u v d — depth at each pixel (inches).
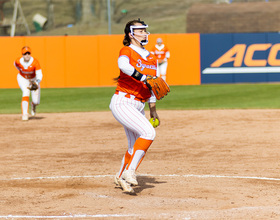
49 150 1088.2
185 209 621.9
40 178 815.1
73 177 819.4
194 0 5969.5
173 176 815.1
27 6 6033.5
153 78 667.4
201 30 4291.3
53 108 1941.4
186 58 2778.1
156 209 623.5
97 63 2773.1
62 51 2760.8
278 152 1027.3
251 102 2043.6
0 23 5196.9
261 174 826.2
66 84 2770.7
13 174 850.8
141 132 679.7
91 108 1925.4
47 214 606.9
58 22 5920.3
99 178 808.9
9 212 617.0
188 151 1049.5
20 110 1897.1
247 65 2787.9
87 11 6038.4
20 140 1230.3
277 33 2765.7
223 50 2783.0
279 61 2778.1
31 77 1595.7
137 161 685.9
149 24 5595.5
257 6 4397.1
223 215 592.4
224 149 1069.8
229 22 4247.0
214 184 757.3
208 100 2128.4
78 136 1284.4
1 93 2508.6
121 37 2760.8
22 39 2736.2
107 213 607.8
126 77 679.7
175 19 5625.0
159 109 1859.0
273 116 1628.9
